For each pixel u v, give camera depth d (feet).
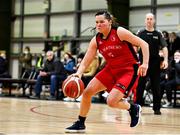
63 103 38.27
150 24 28.86
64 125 20.20
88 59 17.85
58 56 53.16
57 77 43.27
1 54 51.60
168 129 20.21
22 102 37.86
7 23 68.03
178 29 51.93
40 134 16.53
